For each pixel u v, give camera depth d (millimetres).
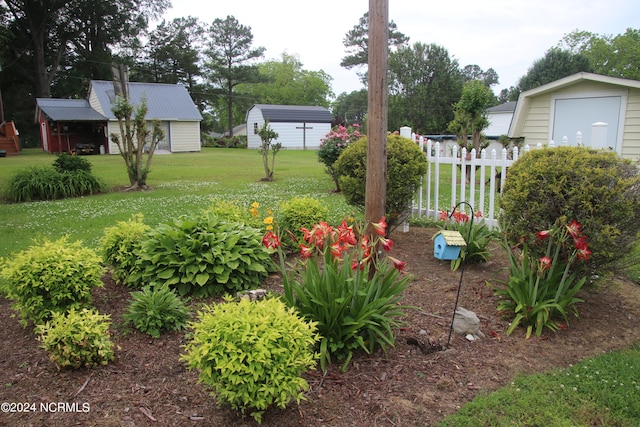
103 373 3039
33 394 2822
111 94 29562
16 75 39031
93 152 28984
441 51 43500
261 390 2381
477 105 13164
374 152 4023
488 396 2811
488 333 3645
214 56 52406
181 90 33594
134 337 3514
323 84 68500
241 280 4477
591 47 42188
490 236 5340
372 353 3283
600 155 3898
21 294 3666
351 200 6383
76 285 3758
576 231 3504
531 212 3898
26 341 3543
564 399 2809
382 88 3977
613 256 3742
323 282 3297
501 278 4766
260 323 2486
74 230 7414
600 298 4336
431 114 42375
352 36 50031
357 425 2553
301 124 42969
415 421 2592
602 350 3426
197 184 13992
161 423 2547
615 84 11609
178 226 4656
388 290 3488
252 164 21703
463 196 6859
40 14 37094
